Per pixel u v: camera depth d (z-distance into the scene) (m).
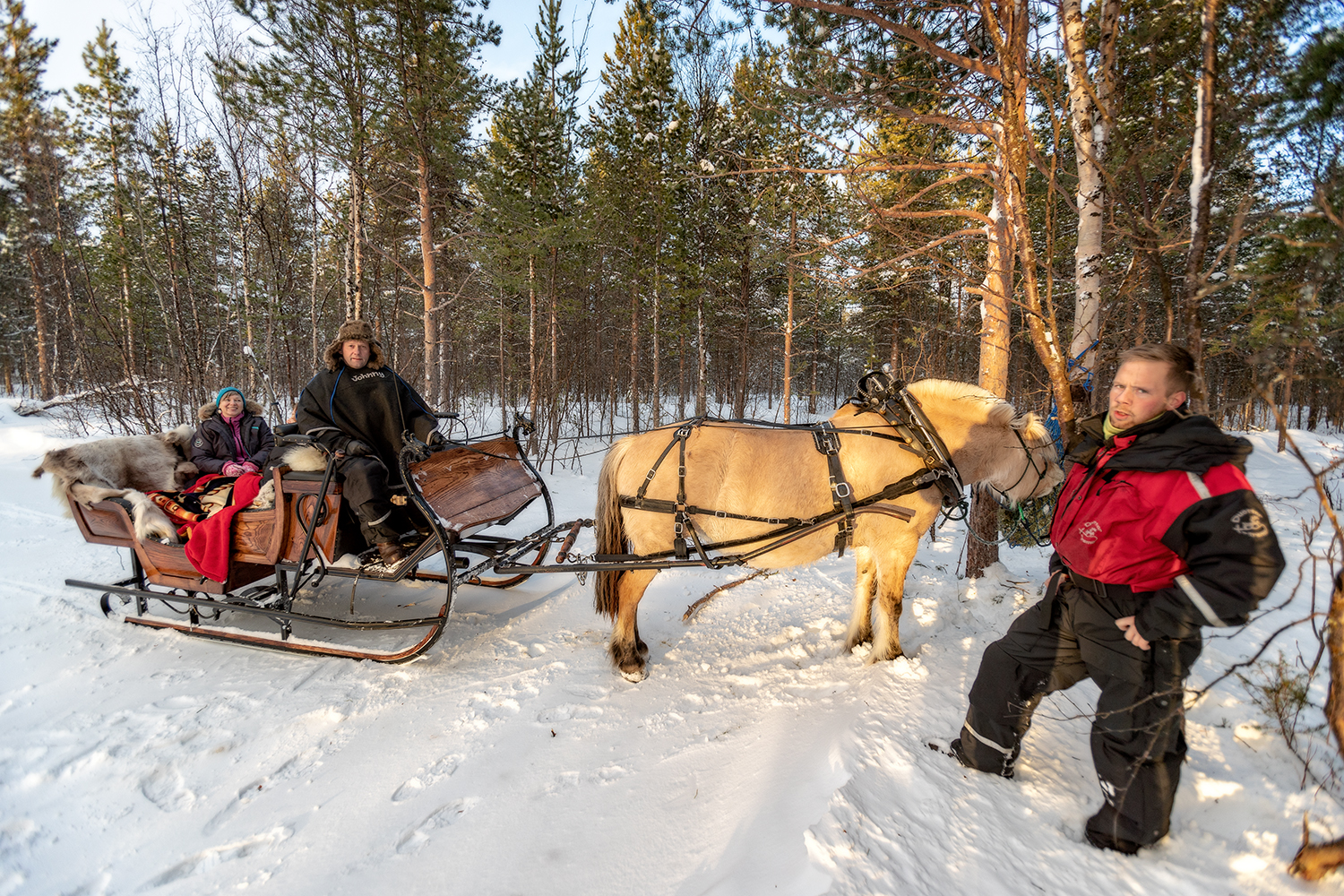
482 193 11.72
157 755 3.11
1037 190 6.43
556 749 3.15
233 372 14.41
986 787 2.51
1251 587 1.74
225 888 2.35
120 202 11.91
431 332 12.72
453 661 4.10
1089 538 2.16
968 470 3.83
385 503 3.92
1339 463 1.85
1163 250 3.12
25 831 2.63
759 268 13.20
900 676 3.49
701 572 5.81
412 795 2.83
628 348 22.08
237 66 9.38
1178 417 2.05
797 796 2.48
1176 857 2.14
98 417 13.06
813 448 3.63
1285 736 2.56
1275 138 2.09
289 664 4.06
